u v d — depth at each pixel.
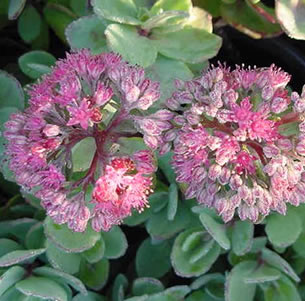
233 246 0.30
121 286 0.31
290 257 0.32
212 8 0.34
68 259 0.30
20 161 0.25
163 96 0.30
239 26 0.33
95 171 0.25
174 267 0.30
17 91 0.32
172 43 0.31
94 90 0.25
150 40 0.31
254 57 0.37
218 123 0.25
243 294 0.30
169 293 0.30
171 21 0.30
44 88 0.26
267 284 0.31
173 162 0.26
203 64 0.33
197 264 0.30
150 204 0.31
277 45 0.35
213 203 0.25
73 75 0.25
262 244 0.31
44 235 0.31
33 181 0.25
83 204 0.25
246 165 0.24
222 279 0.31
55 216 0.26
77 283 0.29
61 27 0.35
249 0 0.32
